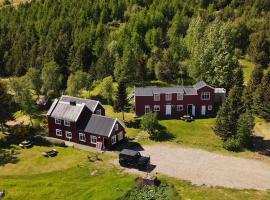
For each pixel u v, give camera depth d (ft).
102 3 552.82
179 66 385.91
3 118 281.95
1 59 474.90
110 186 202.18
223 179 211.20
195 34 408.87
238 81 340.18
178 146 254.06
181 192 196.34
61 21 503.61
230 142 249.34
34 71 361.92
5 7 622.95
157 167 224.53
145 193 194.29
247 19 506.07
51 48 429.79
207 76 348.59
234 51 421.18
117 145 257.55
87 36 457.68
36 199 195.52
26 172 225.97
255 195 195.00
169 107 309.01
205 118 304.50
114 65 389.60
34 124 290.15
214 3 577.43
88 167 227.20
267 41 433.07
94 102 279.69
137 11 542.98
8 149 256.32
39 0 622.54
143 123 269.03
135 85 376.07
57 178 217.15
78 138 263.70
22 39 480.64
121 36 447.01
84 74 354.74
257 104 305.32
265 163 231.30
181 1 551.18
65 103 275.59
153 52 421.59
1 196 198.08
